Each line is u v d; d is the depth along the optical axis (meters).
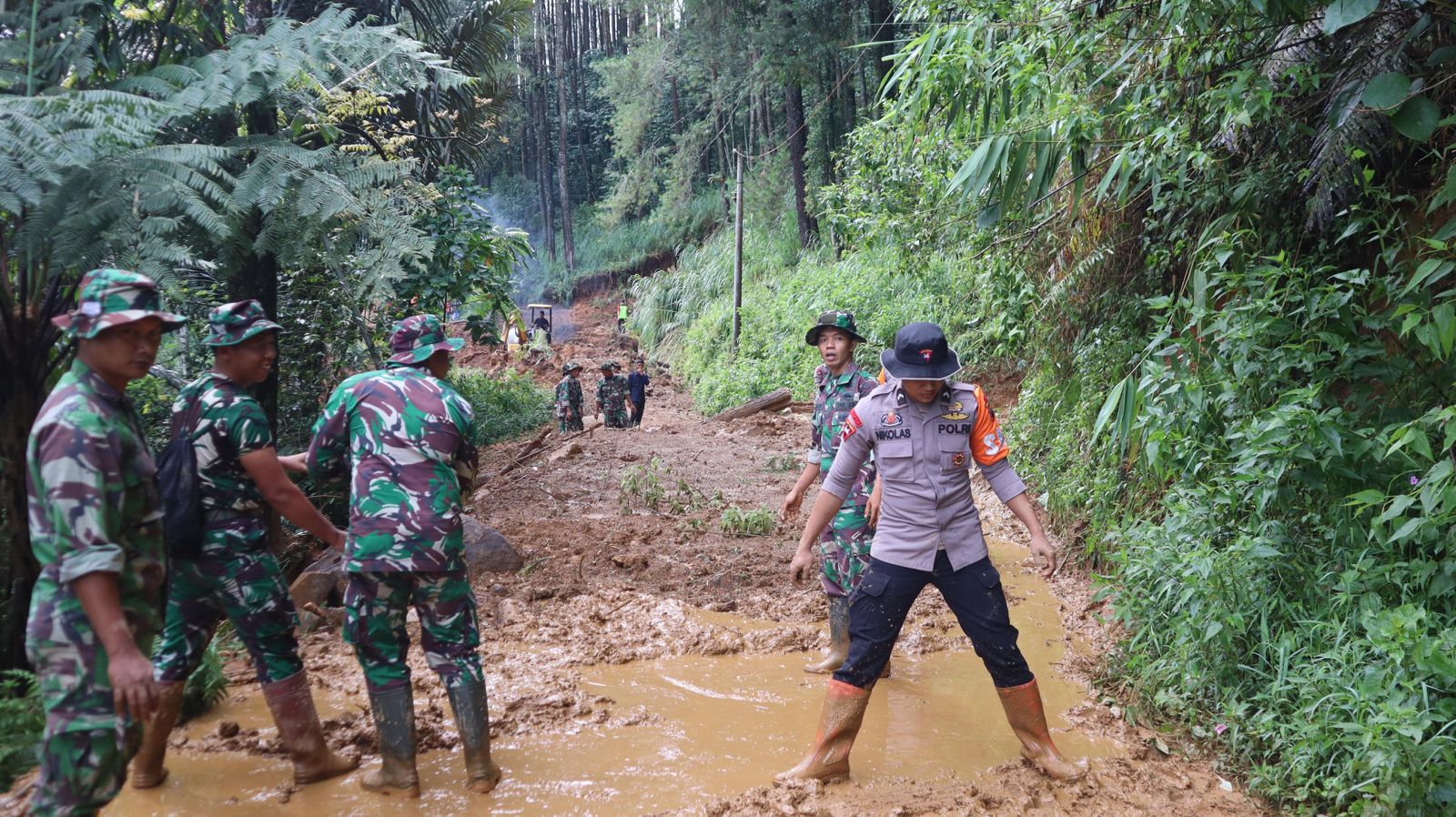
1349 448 4.11
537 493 9.81
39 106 4.04
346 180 5.59
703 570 6.88
